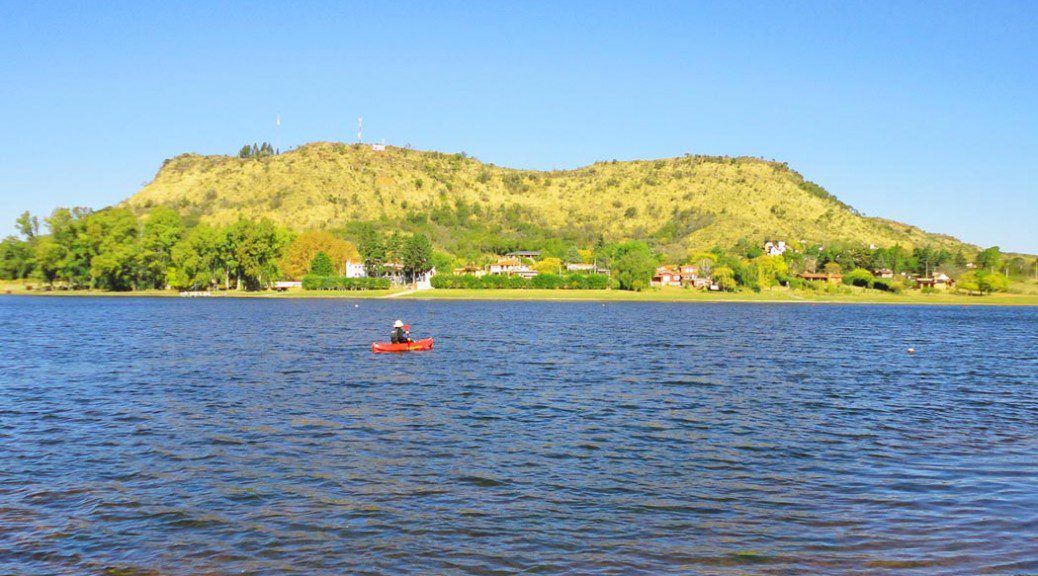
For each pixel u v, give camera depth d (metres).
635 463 29.66
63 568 19.75
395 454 30.80
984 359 68.69
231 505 24.33
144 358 63.03
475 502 24.70
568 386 49.22
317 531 22.16
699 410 40.94
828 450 31.98
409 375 53.97
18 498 24.92
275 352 68.69
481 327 104.44
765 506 24.56
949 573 19.69
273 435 34.06
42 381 49.69
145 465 28.92
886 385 51.16
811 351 74.19
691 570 19.73
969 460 30.41
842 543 21.55
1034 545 21.41
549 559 20.33
